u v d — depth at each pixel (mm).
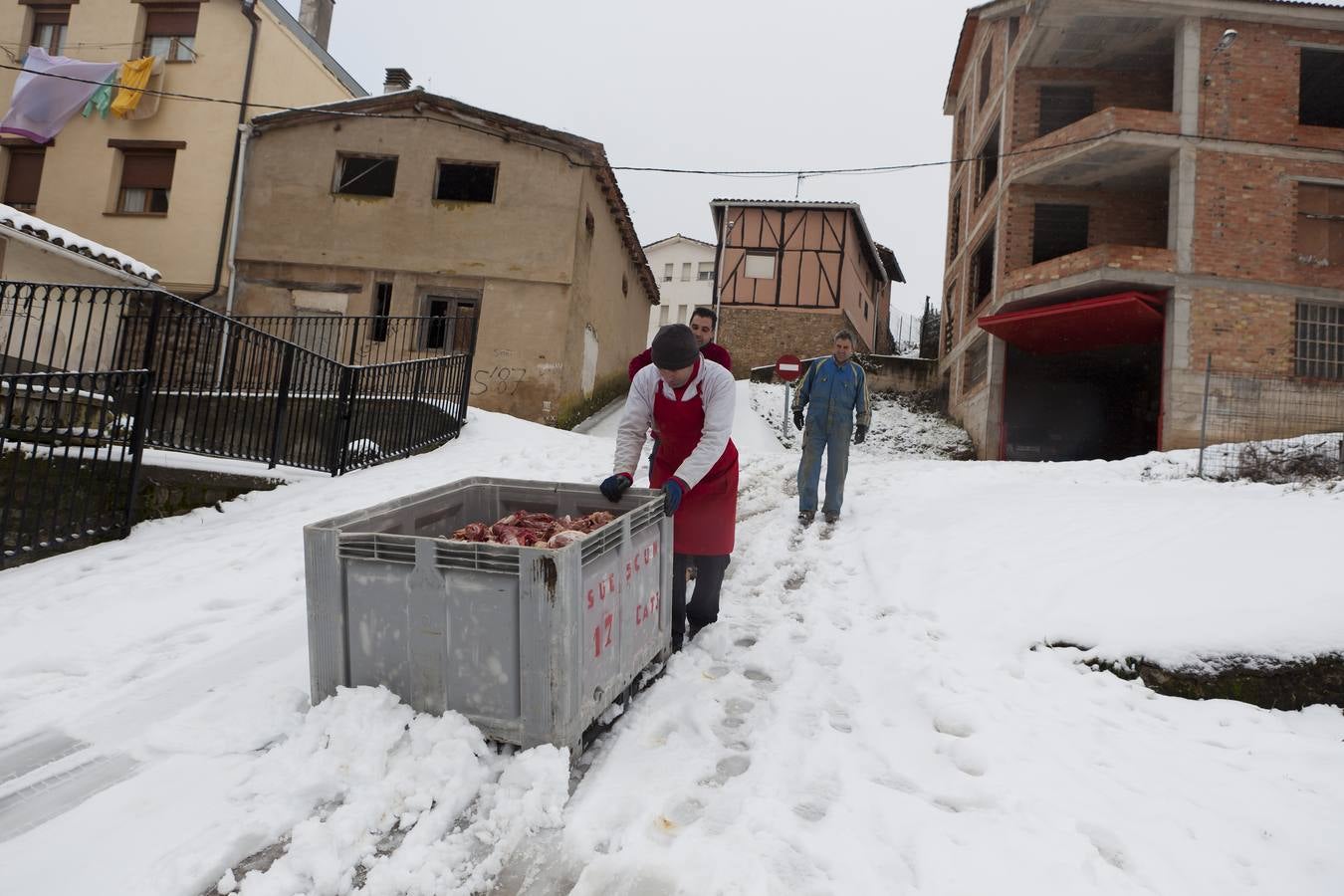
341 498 6598
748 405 18922
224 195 15391
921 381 22094
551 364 14766
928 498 6926
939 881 1856
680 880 1859
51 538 4855
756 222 26188
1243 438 13406
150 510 5844
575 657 2414
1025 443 18172
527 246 14961
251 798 2170
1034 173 15555
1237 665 3244
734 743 2650
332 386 7711
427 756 2320
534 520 3043
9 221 10188
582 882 1862
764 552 5250
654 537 3168
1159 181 15758
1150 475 9656
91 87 15734
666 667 3314
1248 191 14008
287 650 3385
